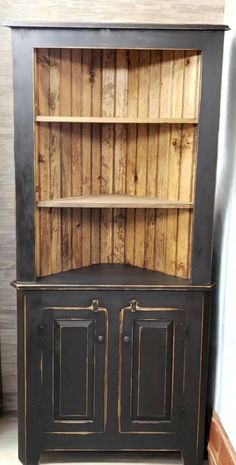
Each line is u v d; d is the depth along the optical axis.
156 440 2.19
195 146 2.03
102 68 2.19
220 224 2.25
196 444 2.19
